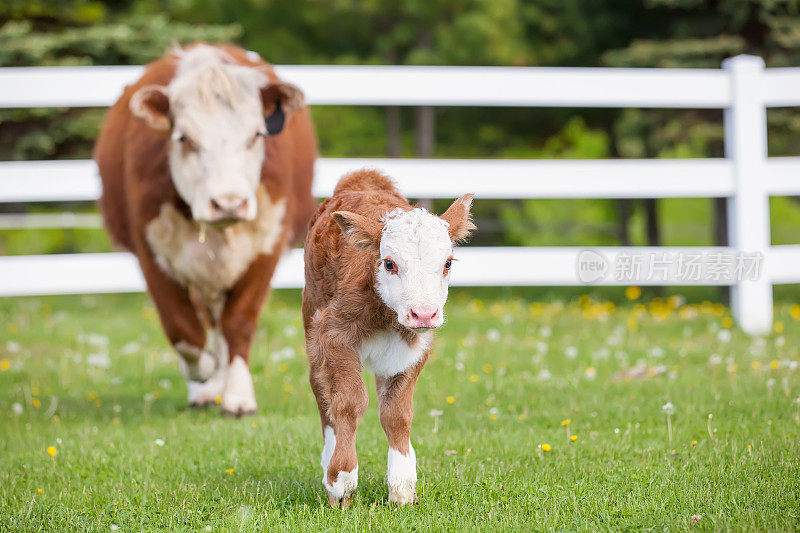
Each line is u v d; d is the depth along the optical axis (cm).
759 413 809
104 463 702
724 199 2011
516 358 1122
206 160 836
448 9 2592
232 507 591
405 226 537
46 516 580
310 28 2795
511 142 2817
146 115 844
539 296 2072
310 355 597
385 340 572
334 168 1372
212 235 889
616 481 622
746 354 1104
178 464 700
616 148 2595
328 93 1386
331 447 604
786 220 4053
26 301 1748
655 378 990
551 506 572
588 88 1422
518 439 754
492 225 3116
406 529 537
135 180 906
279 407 927
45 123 1998
